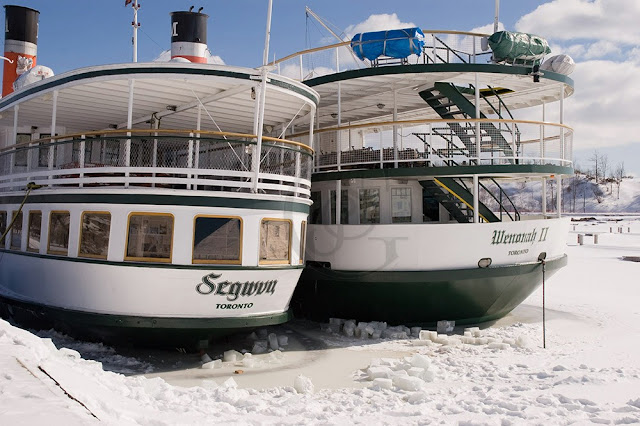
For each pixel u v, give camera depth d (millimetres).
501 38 15062
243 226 10984
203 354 11391
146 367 10609
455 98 16062
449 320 14695
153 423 5699
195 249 10633
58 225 11883
